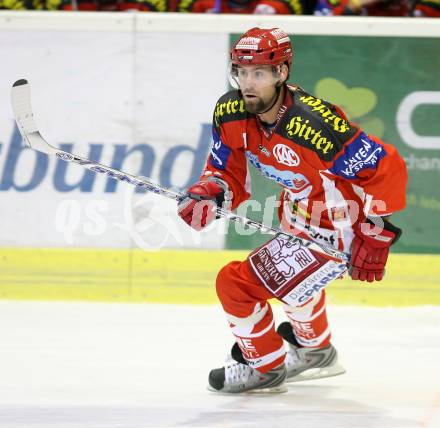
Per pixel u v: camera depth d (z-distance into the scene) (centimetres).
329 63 1759
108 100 1767
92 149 1773
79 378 1295
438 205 1770
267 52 1056
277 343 1210
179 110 1767
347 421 1105
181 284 1786
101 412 1131
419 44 1748
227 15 1750
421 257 1778
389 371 1361
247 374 1218
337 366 1327
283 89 1102
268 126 1112
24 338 1521
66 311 1712
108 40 1756
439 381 1306
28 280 1798
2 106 1772
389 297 1780
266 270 1169
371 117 1769
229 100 1140
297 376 1305
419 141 1767
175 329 1595
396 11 1862
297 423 1093
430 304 1780
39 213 1786
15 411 1132
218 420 1102
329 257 1159
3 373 1316
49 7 1869
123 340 1518
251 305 1182
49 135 1773
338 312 1728
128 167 1777
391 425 1089
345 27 1750
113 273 1791
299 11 1880
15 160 1778
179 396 1213
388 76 1758
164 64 1759
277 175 1148
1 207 1788
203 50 1756
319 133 1080
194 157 1777
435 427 1084
